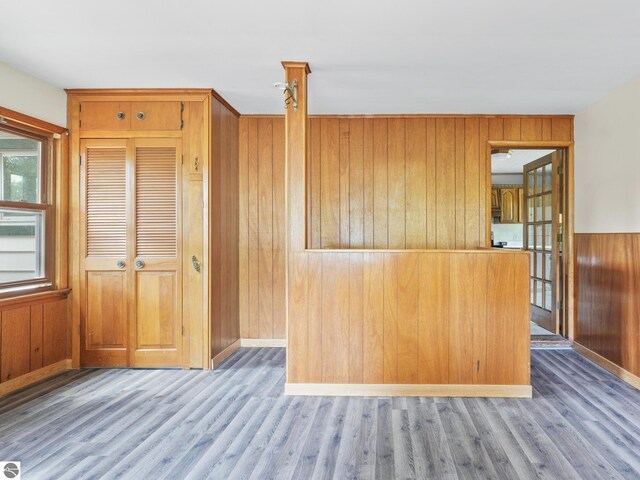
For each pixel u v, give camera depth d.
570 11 2.27
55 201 3.46
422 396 2.90
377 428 2.43
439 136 4.23
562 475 1.96
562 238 4.32
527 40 2.62
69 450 2.18
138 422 2.51
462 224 4.22
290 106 2.96
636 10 2.26
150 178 3.52
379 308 2.92
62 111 3.50
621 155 3.40
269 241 4.25
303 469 2.01
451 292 2.90
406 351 2.91
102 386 3.11
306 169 2.97
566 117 4.22
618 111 3.45
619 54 2.82
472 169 4.22
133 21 2.41
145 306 3.52
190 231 3.49
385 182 4.25
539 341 4.17
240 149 4.25
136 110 3.53
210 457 2.12
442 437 2.32
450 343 2.90
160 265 3.51
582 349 3.95
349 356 2.93
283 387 3.09
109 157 3.53
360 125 4.26
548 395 2.93
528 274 2.89
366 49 2.76
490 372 2.89
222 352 3.75
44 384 3.15
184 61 2.96
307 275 2.94
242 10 2.28
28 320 3.14
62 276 3.47
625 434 2.36
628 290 3.23
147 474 1.96
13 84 3.05
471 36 2.58
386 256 2.92
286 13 2.31
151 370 3.47
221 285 3.75
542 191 4.75
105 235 3.53
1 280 3.04
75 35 2.57
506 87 3.46
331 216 4.27
